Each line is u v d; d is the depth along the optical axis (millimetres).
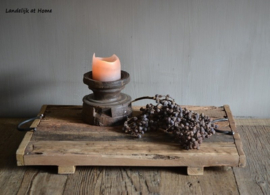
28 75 1071
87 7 1004
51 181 784
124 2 999
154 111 867
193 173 792
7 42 1035
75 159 777
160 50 1043
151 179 790
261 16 1002
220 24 1014
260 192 752
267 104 1093
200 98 1093
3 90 1085
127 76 893
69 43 1039
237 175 809
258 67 1054
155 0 996
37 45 1040
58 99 1101
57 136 840
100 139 830
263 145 943
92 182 780
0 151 913
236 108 1103
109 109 884
